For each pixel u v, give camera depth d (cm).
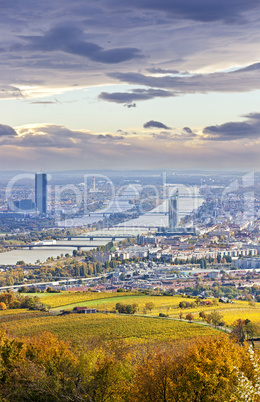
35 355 5581
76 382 5084
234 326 14062
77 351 5800
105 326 14662
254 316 16350
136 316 16500
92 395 5022
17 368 5275
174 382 4647
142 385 4694
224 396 4350
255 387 3797
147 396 4656
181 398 4525
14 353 5584
